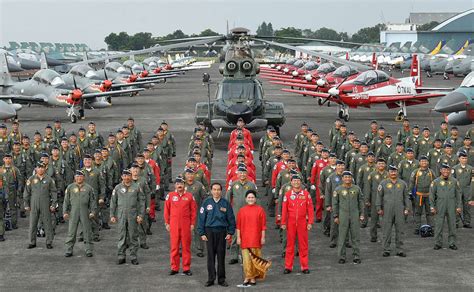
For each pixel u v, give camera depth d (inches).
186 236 522.9
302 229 520.7
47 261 568.7
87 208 580.1
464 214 685.3
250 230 494.6
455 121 1227.2
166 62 5246.1
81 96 1660.9
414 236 657.0
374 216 631.8
